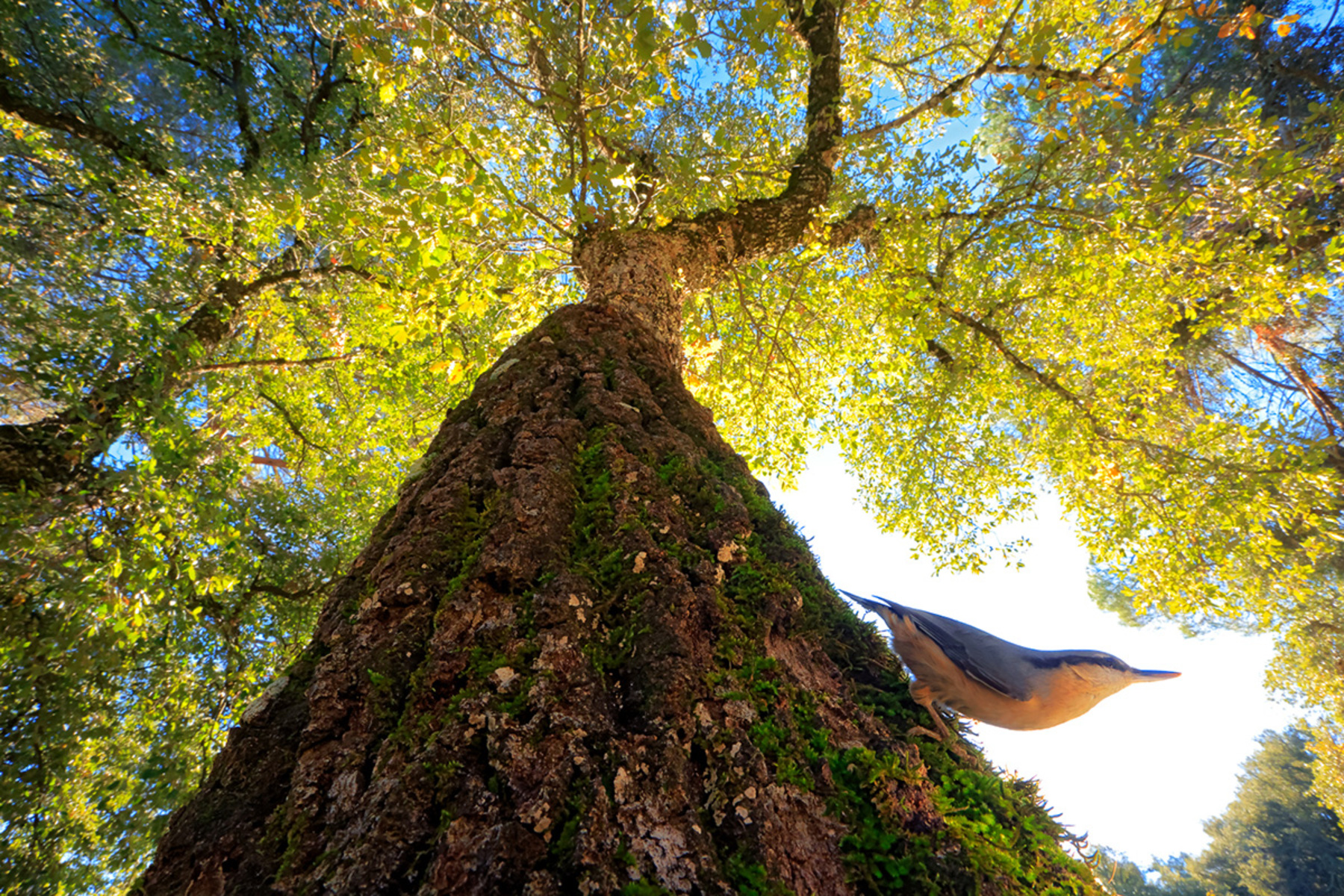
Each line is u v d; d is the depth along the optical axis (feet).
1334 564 42.70
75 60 33.04
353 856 5.13
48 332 25.17
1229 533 34.53
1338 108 31.60
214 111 39.50
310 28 39.86
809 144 28.78
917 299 33.58
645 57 14.10
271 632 36.29
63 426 24.72
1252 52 43.91
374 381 41.78
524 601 7.29
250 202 29.45
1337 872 86.94
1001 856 5.71
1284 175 28.68
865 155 35.06
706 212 23.86
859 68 42.60
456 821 5.19
